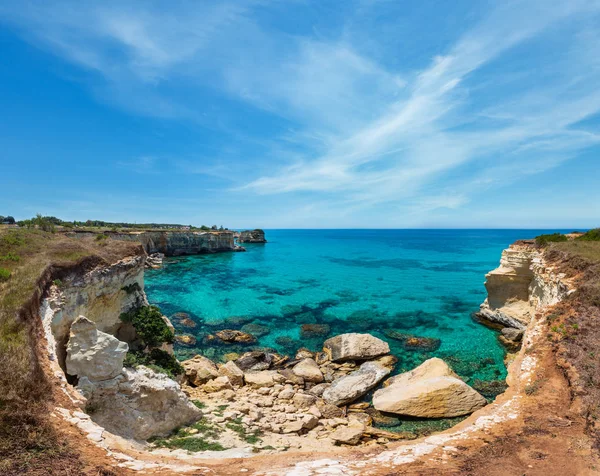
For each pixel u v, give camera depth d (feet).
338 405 65.87
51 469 25.16
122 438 40.40
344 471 29.99
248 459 35.04
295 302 139.74
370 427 56.39
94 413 43.11
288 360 87.92
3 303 41.73
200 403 61.26
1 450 25.52
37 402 31.71
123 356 47.26
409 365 83.10
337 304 137.28
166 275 203.72
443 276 201.87
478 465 30.63
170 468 29.60
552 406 41.14
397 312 126.52
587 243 95.81
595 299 60.29
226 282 181.68
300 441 50.24
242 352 92.12
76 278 60.95
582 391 42.01
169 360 70.54
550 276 84.94
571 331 55.31
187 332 104.83
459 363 83.15
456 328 109.29
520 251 111.04
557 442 33.83
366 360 86.53
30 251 66.85
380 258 303.27
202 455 41.42
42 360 39.17
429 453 33.42
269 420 57.72
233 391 68.44
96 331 46.44
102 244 84.07
